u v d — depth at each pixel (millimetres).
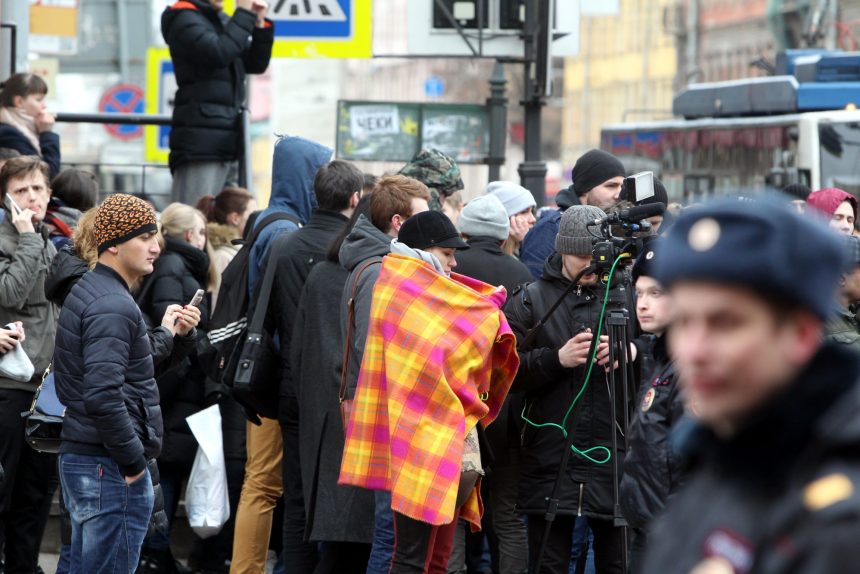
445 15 28297
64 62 44781
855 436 4164
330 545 15359
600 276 14273
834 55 46594
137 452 12906
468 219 17031
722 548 4379
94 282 13016
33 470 16672
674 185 52844
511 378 14141
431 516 13070
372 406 13617
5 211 16375
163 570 18578
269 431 16766
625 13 148375
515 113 137375
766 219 4262
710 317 4312
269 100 143750
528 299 15148
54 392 14156
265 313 15812
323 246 15969
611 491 14344
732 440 4457
